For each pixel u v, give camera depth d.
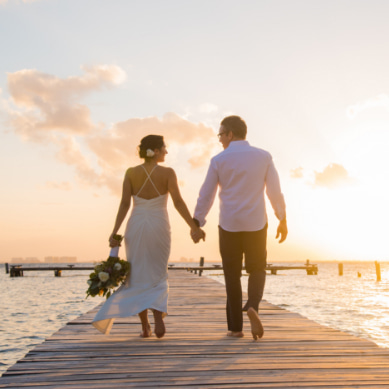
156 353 3.24
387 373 2.70
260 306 6.46
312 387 2.42
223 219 3.84
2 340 9.45
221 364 2.92
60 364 2.92
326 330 4.25
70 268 39.69
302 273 67.00
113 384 2.48
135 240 3.72
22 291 26.36
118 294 3.71
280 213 3.84
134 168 3.82
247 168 3.77
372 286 33.31
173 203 3.79
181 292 9.86
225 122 3.97
